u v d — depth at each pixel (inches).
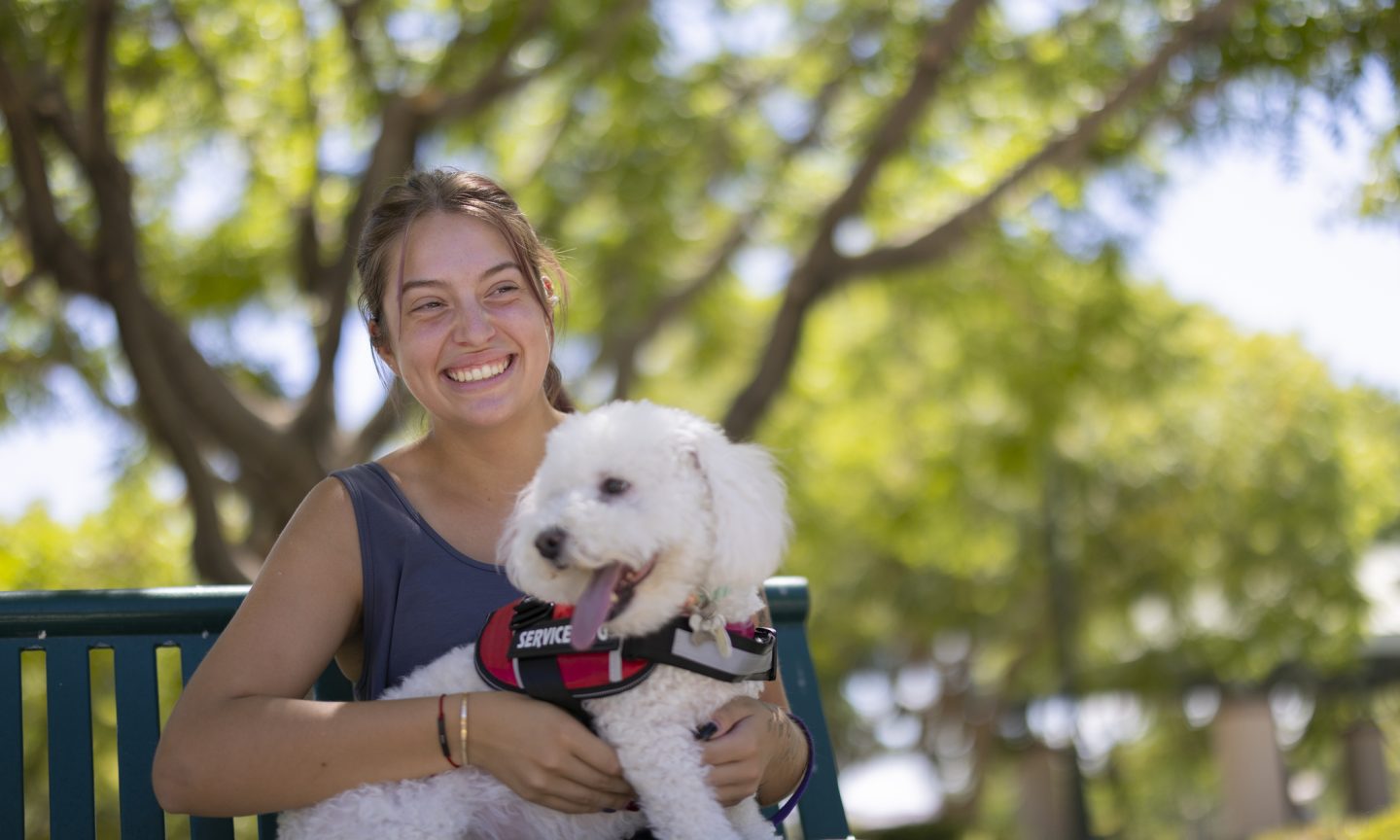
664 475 86.9
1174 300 490.9
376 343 108.8
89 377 316.8
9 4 229.1
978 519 620.7
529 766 84.2
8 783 98.2
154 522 311.3
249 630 91.4
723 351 504.1
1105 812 834.8
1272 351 639.8
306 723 85.6
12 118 231.3
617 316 417.7
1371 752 622.5
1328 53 251.6
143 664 103.8
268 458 263.4
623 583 84.9
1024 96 339.6
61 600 101.9
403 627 96.3
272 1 285.0
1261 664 621.6
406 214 102.7
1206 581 648.4
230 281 347.9
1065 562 629.9
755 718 90.4
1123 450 602.9
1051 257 404.2
